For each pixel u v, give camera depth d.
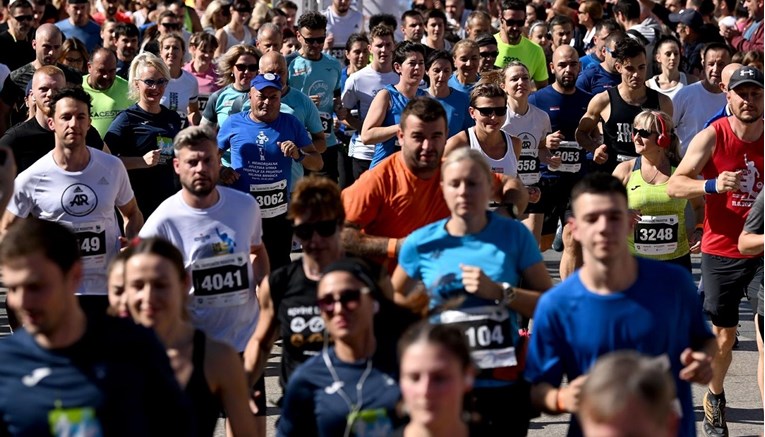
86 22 43.41
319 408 12.77
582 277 13.12
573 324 13.09
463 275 14.41
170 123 26.95
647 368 9.32
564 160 29.92
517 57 40.06
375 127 27.55
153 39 41.12
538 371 13.32
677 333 13.12
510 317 14.97
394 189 17.30
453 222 15.03
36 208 20.38
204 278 17.56
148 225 17.67
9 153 12.75
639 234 22.62
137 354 11.20
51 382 11.02
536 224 29.69
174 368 12.88
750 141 20.81
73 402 10.99
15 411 11.03
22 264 10.80
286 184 25.34
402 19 41.47
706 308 20.92
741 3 64.94
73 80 29.44
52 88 23.34
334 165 35.62
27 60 38.91
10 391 11.05
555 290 13.21
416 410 10.92
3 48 38.66
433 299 14.84
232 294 17.62
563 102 30.30
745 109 20.45
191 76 33.25
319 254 14.96
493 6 59.19
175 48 32.53
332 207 14.88
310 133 28.61
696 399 22.53
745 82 20.34
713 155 20.89
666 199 22.38
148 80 26.47
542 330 13.23
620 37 34.22
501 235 14.90
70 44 33.12
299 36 35.50
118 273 13.89
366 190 17.31
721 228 20.66
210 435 13.23
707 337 13.44
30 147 23.61
